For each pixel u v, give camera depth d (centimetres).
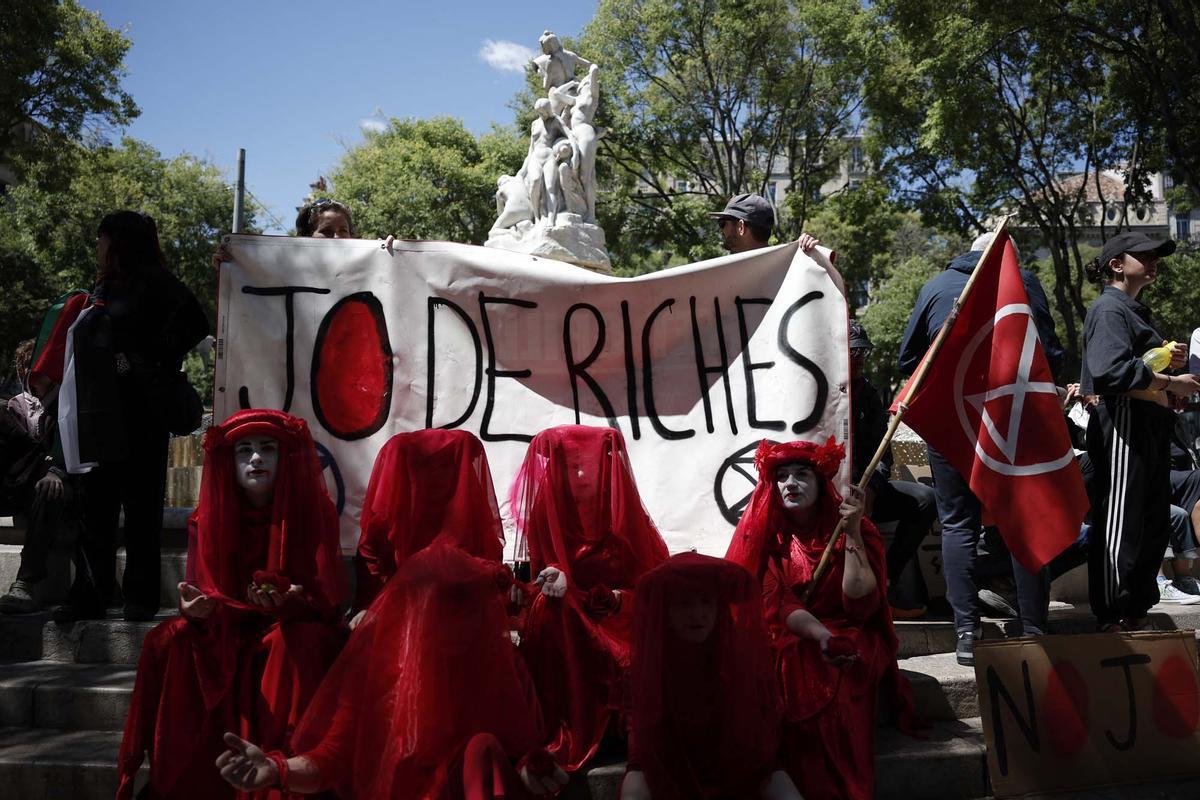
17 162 1855
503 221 938
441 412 486
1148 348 464
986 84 1867
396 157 2777
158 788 339
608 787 354
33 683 419
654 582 323
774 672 338
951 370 426
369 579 389
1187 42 1499
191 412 477
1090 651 407
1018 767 385
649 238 2669
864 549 387
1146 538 467
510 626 365
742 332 479
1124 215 2122
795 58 2527
